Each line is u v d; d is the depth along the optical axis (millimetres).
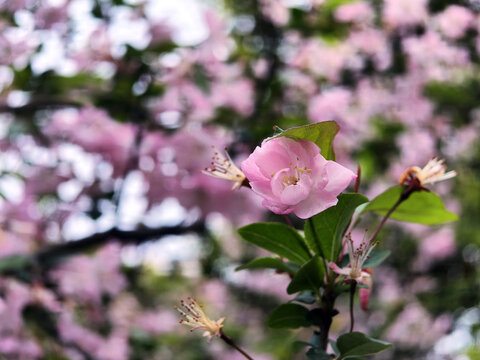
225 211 1208
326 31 1400
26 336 1079
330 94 1303
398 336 1980
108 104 1163
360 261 560
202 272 2029
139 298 1508
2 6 1101
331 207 560
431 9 1364
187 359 1491
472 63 1452
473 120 1635
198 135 1152
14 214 1231
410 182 592
